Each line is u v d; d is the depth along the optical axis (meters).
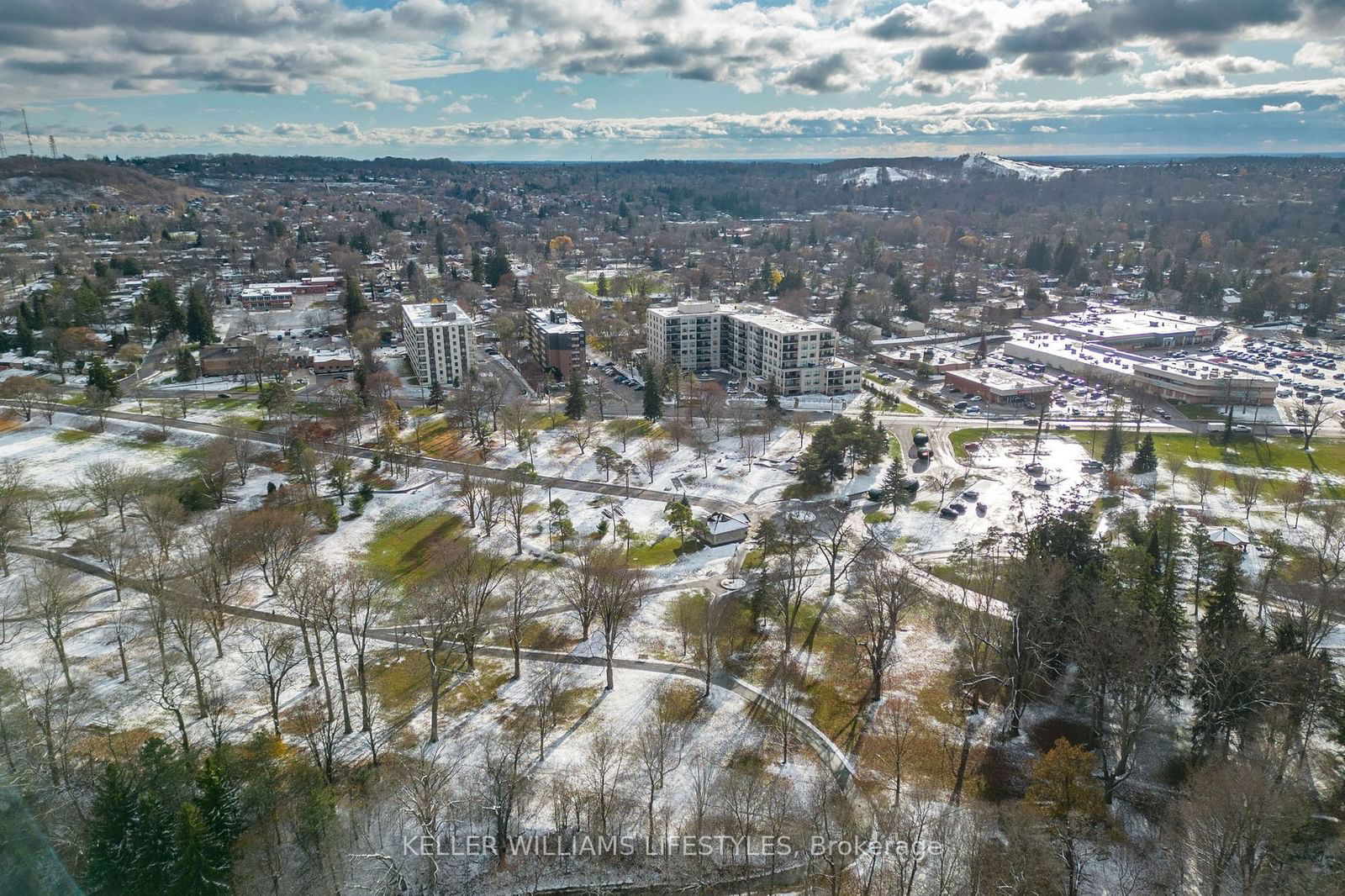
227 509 163.88
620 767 90.75
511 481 168.25
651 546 154.38
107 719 96.38
